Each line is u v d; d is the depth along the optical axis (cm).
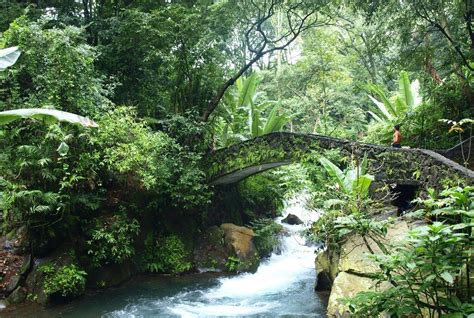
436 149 990
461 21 934
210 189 1157
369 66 1920
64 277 733
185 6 1173
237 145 1024
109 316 695
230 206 1226
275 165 989
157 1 1178
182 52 1103
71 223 794
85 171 792
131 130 852
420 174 691
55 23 1088
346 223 488
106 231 827
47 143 742
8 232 765
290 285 906
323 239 751
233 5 1073
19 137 744
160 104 1144
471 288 405
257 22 1105
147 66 1117
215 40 1109
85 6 1177
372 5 935
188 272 987
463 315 353
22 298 707
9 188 676
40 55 793
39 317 673
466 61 927
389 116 1312
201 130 1056
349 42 1855
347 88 1872
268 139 968
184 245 1016
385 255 415
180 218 1055
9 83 817
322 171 836
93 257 812
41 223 755
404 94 1273
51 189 759
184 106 1140
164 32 1023
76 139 777
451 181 611
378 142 1166
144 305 762
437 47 1005
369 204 654
